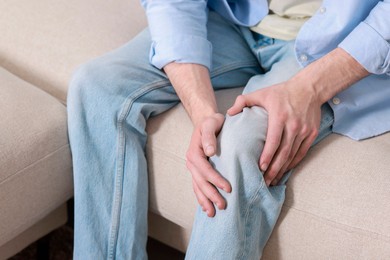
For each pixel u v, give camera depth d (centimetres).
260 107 98
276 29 117
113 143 104
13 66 130
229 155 91
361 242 90
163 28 112
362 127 104
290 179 96
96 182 105
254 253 96
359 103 104
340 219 91
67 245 141
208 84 108
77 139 105
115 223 106
